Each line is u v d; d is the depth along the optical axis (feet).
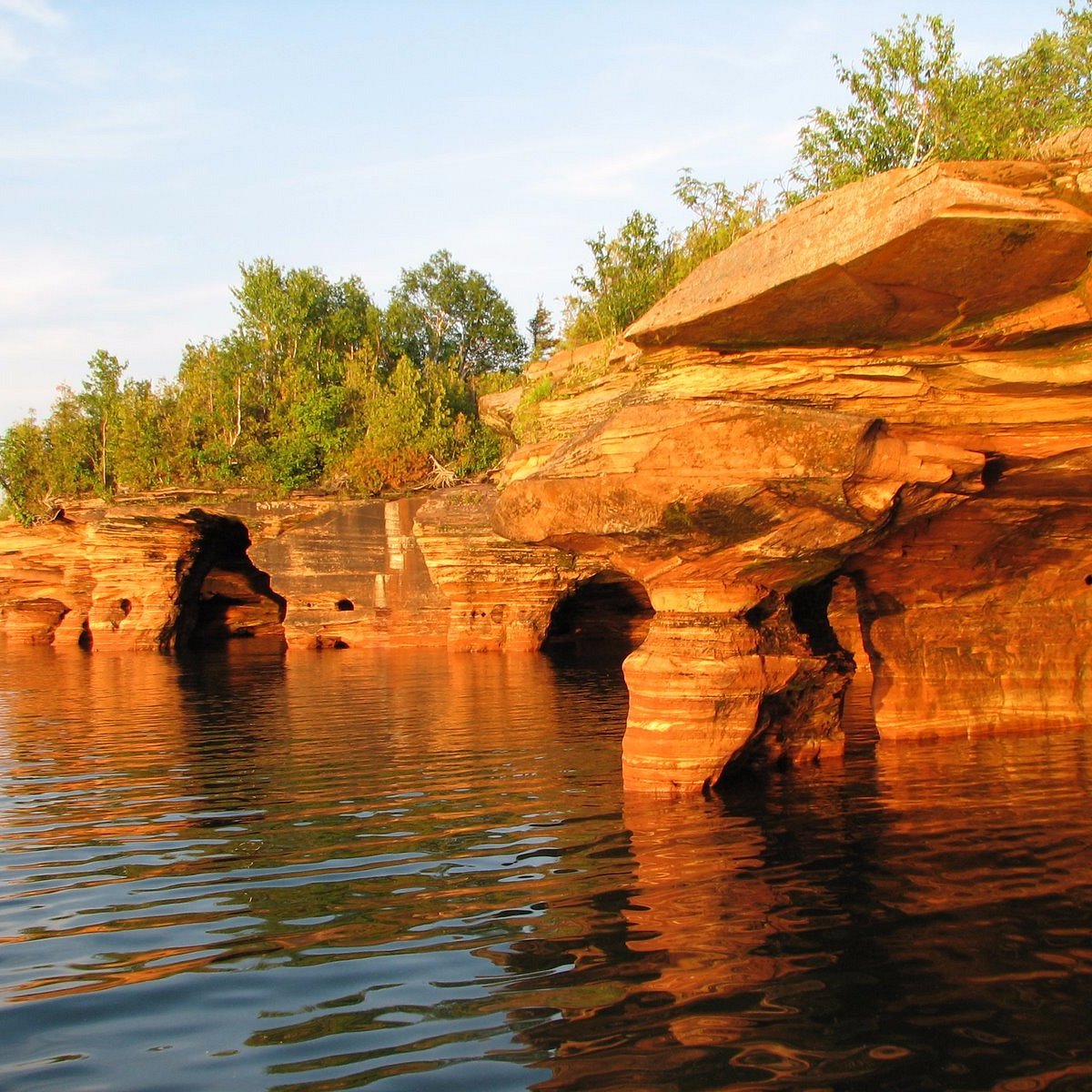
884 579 53.31
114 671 119.34
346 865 36.29
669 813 41.68
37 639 178.40
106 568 154.10
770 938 28.14
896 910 29.96
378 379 189.47
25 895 33.60
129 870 36.24
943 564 51.90
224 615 181.98
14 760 59.41
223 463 166.81
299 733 68.03
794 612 50.08
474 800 46.01
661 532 41.24
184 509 151.74
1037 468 41.06
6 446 179.63
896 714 55.88
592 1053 22.02
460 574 129.08
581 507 42.83
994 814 39.86
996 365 36.37
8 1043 22.94
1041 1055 21.52
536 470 46.21
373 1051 22.27
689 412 39.58
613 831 39.37
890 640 56.08
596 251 111.65
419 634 141.08
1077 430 38.19
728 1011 23.86
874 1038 22.40
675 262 99.71
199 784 51.19
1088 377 35.70
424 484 153.69
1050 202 28.96
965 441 39.50
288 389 181.68
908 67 63.93
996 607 55.36
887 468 38.24
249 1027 23.54
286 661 128.67
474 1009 24.29
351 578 143.84
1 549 173.99
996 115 60.23
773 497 38.99
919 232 29.66
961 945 27.27
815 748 50.70
